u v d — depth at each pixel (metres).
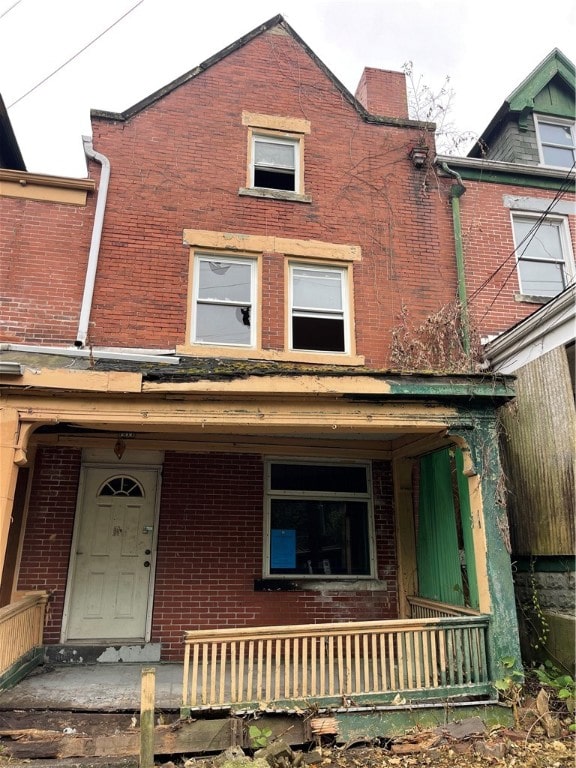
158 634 7.28
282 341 8.24
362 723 5.38
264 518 7.97
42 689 5.80
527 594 7.24
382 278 8.90
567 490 6.57
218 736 5.05
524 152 10.54
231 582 7.64
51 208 8.05
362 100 10.98
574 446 6.52
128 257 8.07
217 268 8.50
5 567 7.12
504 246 9.61
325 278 8.84
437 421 6.38
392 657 5.70
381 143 9.61
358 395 6.15
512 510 7.55
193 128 8.92
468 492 6.59
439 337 8.59
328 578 7.93
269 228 8.70
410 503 8.30
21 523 7.29
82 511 7.59
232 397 6.03
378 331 8.63
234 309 8.41
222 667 5.27
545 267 9.89
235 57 9.52
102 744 4.86
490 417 6.50
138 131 8.71
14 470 5.56
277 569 7.89
